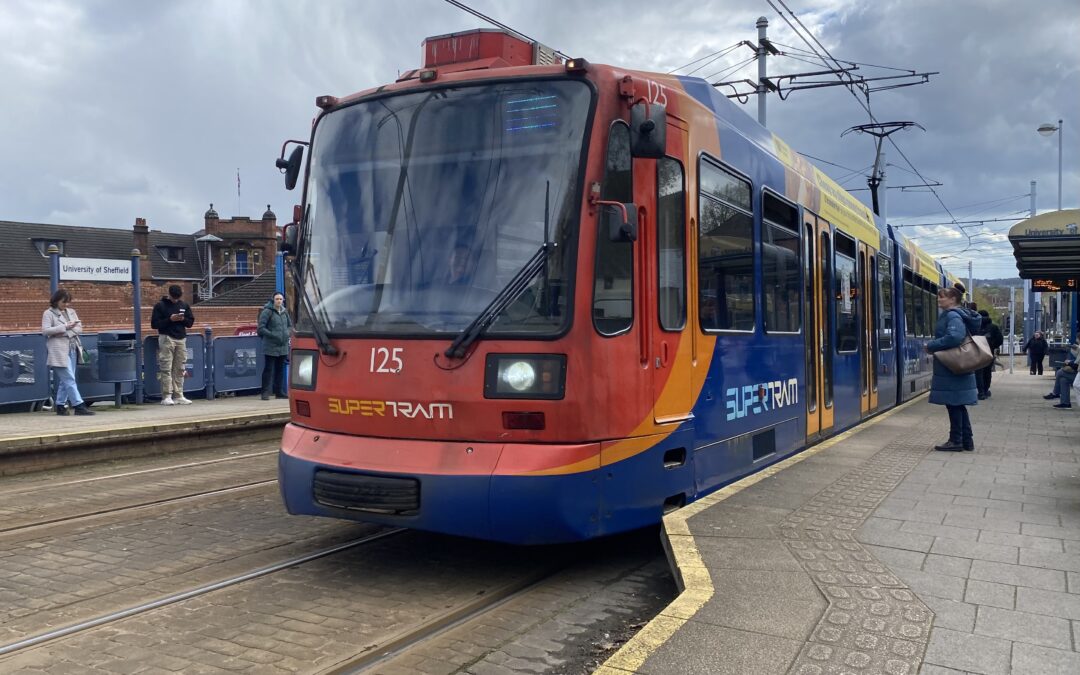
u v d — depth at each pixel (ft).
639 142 18.04
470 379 17.62
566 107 18.51
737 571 15.90
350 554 21.17
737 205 24.35
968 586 15.07
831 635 12.98
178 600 17.60
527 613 17.02
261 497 27.89
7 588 18.51
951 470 25.90
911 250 56.65
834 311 33.94
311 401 19.80
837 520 19.54
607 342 17.95
